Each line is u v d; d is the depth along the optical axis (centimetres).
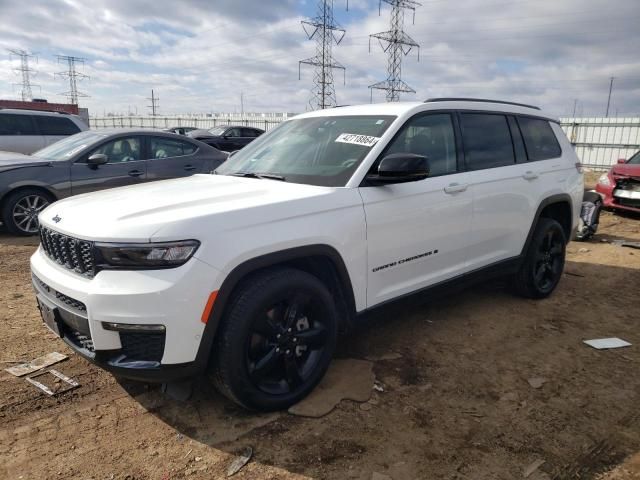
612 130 2130
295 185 321
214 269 250
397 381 331
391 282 344
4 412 288
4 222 727
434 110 385
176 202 280
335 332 312
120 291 242
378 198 325
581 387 329
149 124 4938
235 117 3969
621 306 485
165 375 251
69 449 259
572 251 720
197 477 239
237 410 294
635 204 966
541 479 242
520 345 391
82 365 346
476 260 412
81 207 291
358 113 386
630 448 267
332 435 272
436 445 266
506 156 443
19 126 1072
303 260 310
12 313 436
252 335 275
